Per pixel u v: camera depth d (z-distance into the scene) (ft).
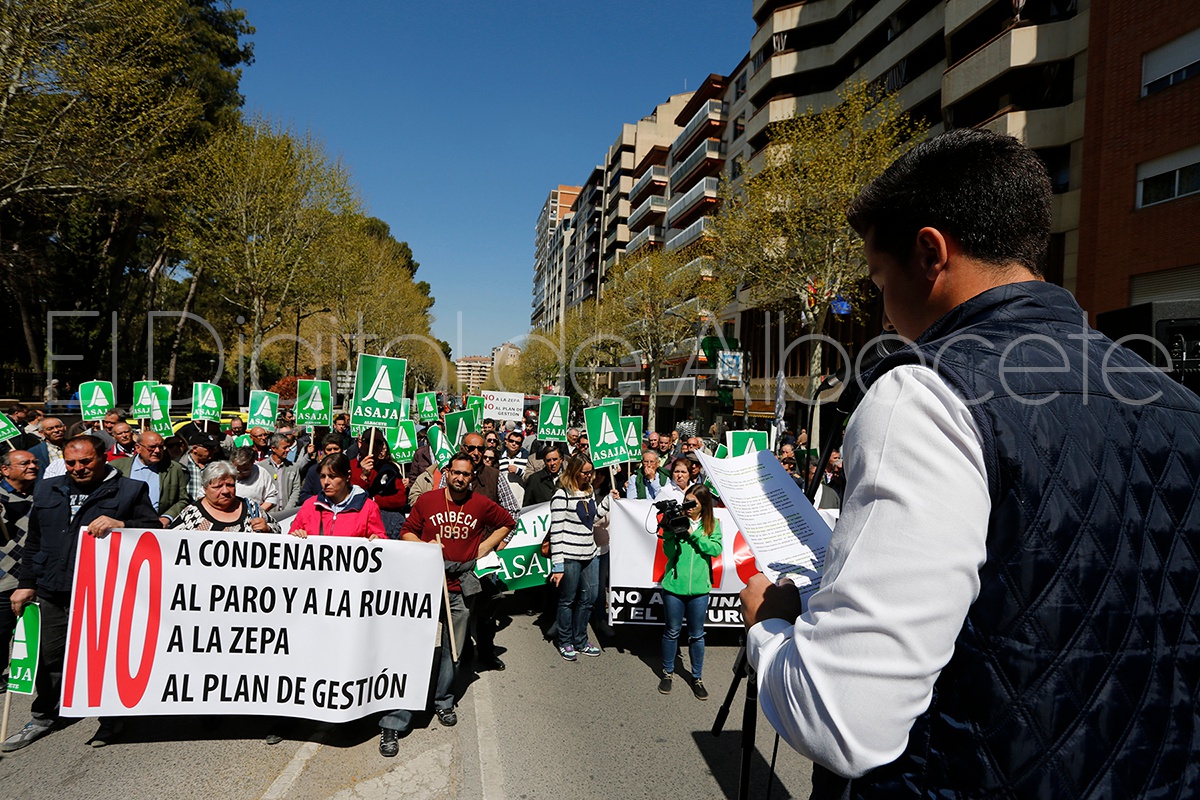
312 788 12.60
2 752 13.65
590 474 20.88
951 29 73.41
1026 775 2.59
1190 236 46.78
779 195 68.18
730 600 21.85
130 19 51.78
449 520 15.88
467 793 12.61
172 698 13.87
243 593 14.15
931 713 2.84
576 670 19.40
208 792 12.32
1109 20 52.95
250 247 87.35
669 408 168.86
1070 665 2.59
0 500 16.96
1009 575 2.64
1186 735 2.72
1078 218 60.44
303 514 16.20
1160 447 2.92
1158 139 49.11
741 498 5.53
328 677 14.16
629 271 130.62
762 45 117.39
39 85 47.78
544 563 24.20
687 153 179.73
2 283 77.00
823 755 2.70
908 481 2.64
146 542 13.89
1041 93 63.72
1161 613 2.74
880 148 64.49
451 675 15.64
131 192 55.42
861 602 2.60
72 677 13.41
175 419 54.13
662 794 12.84
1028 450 2.66
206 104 84.99
